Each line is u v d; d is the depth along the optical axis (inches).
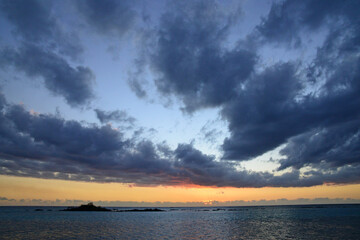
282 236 1769.2
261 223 2915.8
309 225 2527.1
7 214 4916.3
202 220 3553.2
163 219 3759.8
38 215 4571.9
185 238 1708.9
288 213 5452.8
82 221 3186.5
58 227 2390.5
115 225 2664.9
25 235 1815.9
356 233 1836.9
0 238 1673.2
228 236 1804.9
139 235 1854.1
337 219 3240.7
